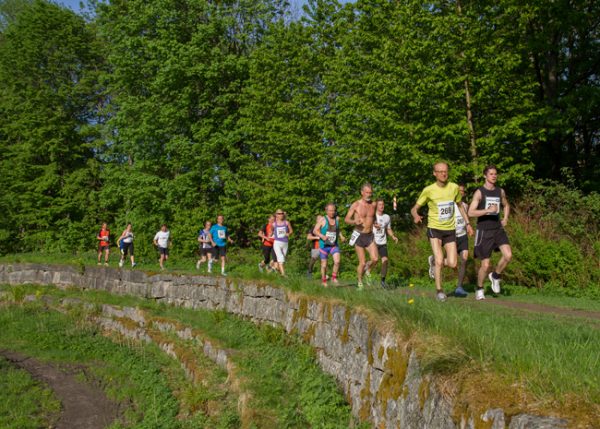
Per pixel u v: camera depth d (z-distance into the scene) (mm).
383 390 5582
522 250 12695
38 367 15930
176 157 28281
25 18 39094
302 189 22484
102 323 20453
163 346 15234
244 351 11578
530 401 3162
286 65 24312
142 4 29156
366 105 20031
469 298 9922
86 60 40062
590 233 13078
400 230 19781
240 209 25781
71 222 36812
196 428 9156
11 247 39219
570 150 20766
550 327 6223
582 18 17328
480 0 17641
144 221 28891
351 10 23891
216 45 28219
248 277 14734
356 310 7395
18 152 38656
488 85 17250
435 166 8891
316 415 7176
